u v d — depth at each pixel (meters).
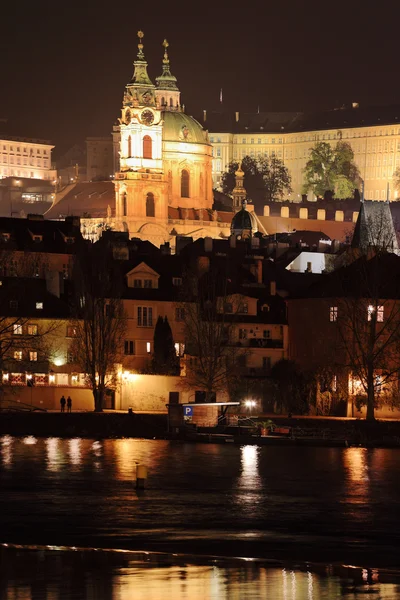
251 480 178.38
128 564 123.31
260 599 111.94
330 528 145.88
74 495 163.25
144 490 168.62
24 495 162.75
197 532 141.62
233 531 142.62
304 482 177.75
